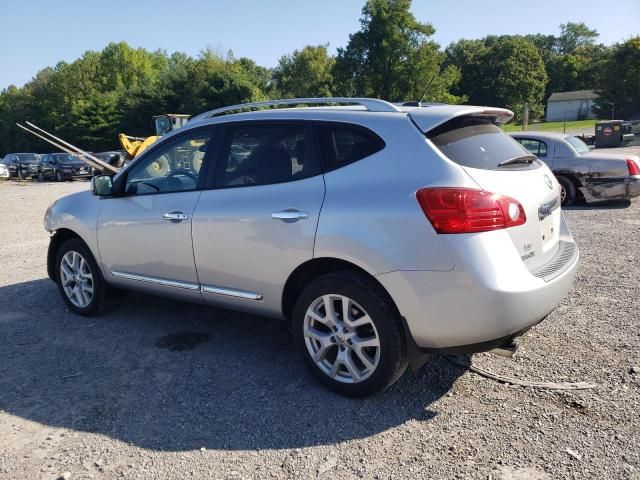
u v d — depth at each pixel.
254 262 3.54
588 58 106.75
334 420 3.07
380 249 2.97
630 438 2.73
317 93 61.19
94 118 62.91
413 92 53.56
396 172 3.05
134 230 4.27
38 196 19.81
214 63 57.47
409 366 3.32
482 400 3.19
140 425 3.10
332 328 3.28
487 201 2.85
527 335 4.06
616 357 3.62
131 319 4.88
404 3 51.34
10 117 83.62
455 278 2.82
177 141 4.16
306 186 3.34
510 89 79.31
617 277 5.42
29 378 3.75
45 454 2.85
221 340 4.33
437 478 2.53
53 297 5.67
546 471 2.52
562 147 10.18
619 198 9.70
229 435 2.96
